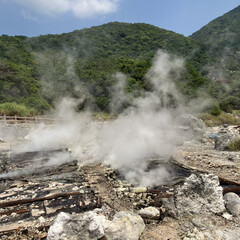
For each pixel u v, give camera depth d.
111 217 3.56
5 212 3.83
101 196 4.51
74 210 3.92
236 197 3.83
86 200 4.32
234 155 7.91
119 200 4.32
